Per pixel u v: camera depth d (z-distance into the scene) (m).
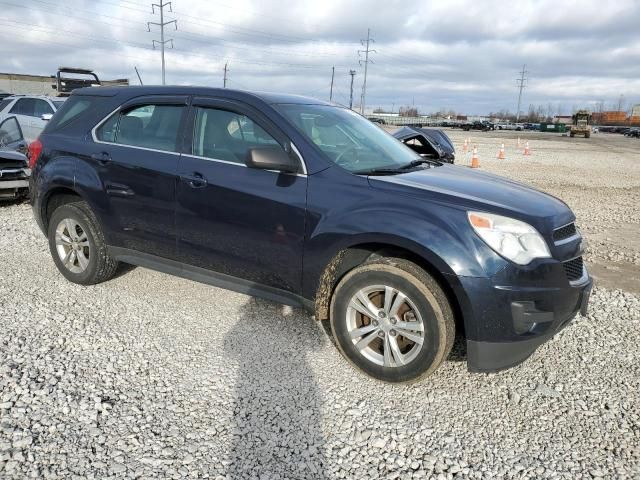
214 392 3.16
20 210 8.05
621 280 5.78
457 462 2.64
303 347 3.77
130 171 4.16
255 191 3.59
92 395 3.05
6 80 39.97
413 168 3.92
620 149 36.31
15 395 3.00
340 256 3.46
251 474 2.49
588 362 3.73
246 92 3.93
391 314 3.23
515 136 58.72
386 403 3.13
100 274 4.64
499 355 3.06
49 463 2.48
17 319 4.01
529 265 3.00
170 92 4.20
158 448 2.63
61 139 4.64
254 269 3.71
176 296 4.62
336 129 3.99
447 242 3.01
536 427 2.96
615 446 2.80
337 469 2.55
